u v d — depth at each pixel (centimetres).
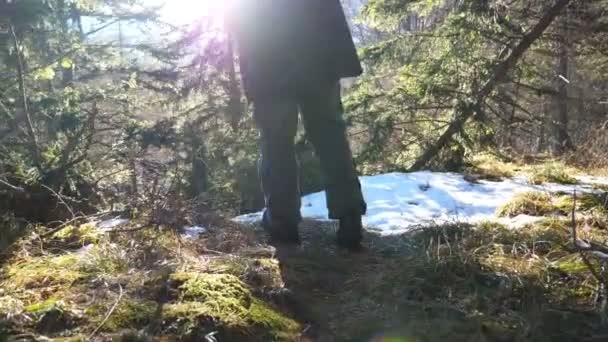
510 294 320
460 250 365
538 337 286
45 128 1031
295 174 402
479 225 431
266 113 392
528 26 1112
